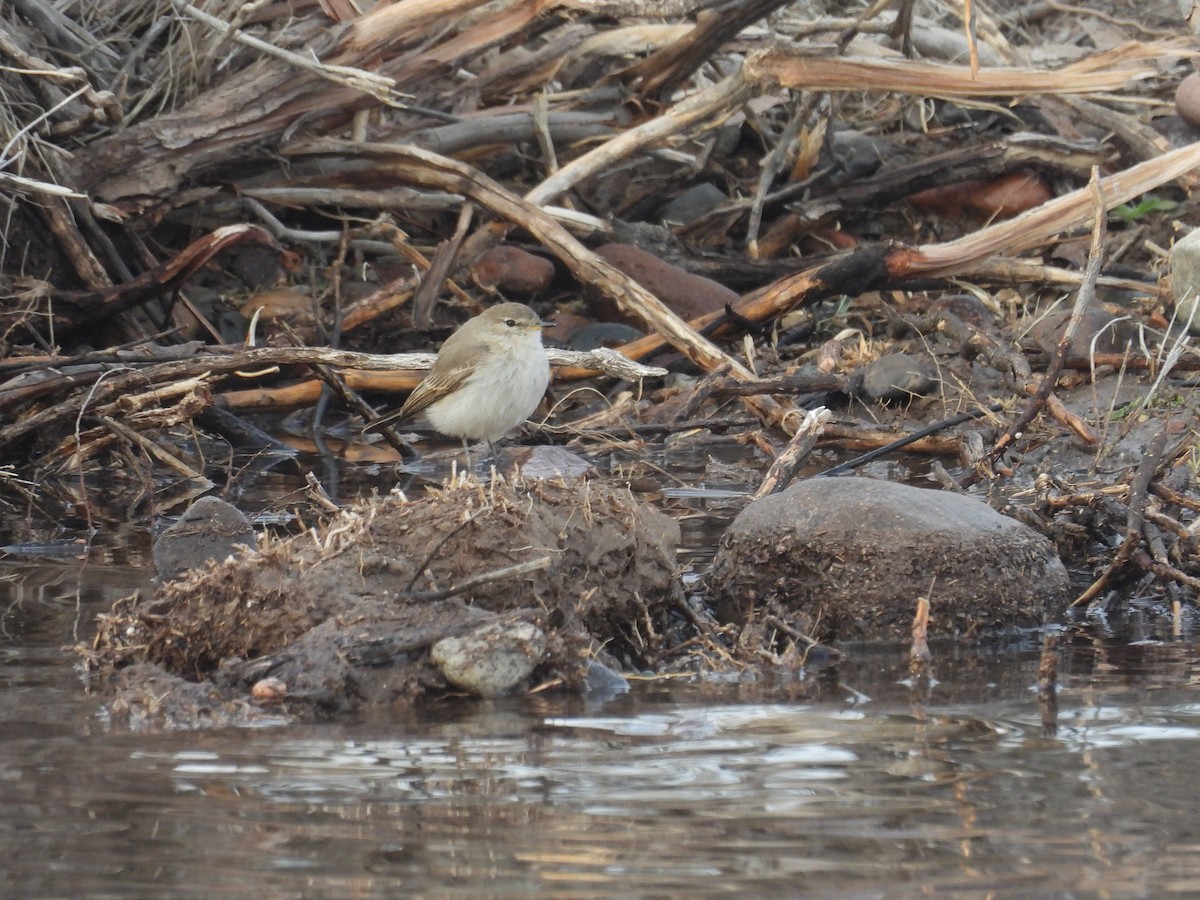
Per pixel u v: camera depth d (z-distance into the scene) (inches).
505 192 626.2
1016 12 918.4
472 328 491.2
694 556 402.0
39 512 479.8
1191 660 311.1
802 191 745.6
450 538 307.0
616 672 298.7
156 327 637.9
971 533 346.9
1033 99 785.6
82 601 359.6
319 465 548.1
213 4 634.2
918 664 307.7
